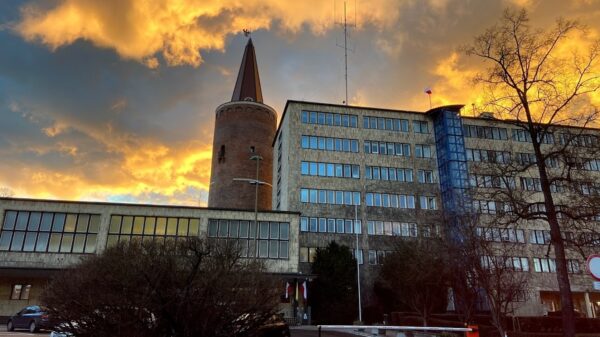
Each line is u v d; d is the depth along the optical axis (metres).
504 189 22.64
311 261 48.53
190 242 11.00
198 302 10.12
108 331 10.46
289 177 52.16
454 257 24.98
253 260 11.88
